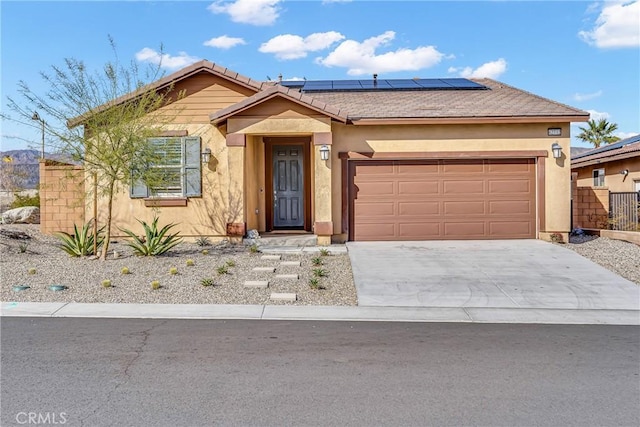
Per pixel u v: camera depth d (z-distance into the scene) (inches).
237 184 551.2
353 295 366.9
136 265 441.1
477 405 181.9
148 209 575.8
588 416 173.6
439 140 564.7
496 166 567.8
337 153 565.3
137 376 208.4
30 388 195.5
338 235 565.3
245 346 251.3
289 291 374.3
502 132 565.3
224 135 575.2
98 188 523.8
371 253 499.5
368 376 210.2
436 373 214.2
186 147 573.6
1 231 552.4
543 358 235.3
